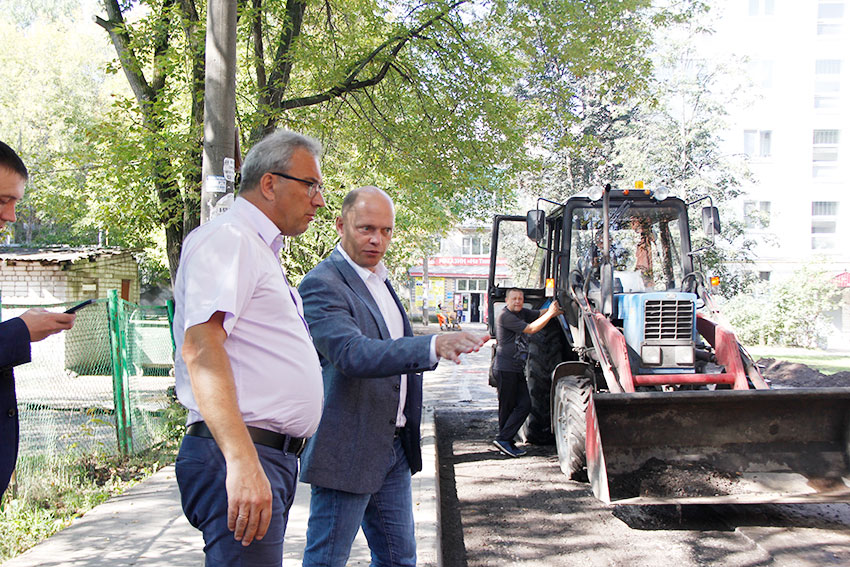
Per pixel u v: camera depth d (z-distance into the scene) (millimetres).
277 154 2232
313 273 2770
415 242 20766
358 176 13039
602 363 6496
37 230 34656
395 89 11688
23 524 4762
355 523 2703
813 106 33688
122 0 10281
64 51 32938
